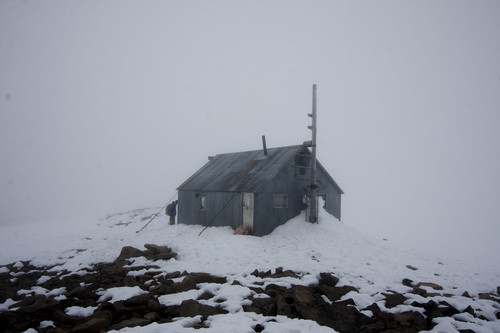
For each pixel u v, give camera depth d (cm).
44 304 809
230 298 869
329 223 1905
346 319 754
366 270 1243
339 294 930
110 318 731
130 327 681
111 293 909
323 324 725
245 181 2006
